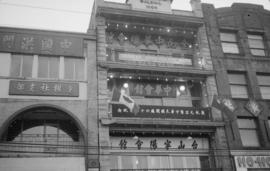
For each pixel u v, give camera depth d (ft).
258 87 83.71
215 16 90.48
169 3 87.51
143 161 69.51
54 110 66.18
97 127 65.98
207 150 74.28
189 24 84.74
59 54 71.67
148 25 81.97
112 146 68.64
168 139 73.31
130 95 75.77
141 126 69.15
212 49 84.64
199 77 80.07
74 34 74.54
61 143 65.62
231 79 83.97
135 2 83.87
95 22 78.74
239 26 91.40
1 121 61.98
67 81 69.26
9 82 65.77
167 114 72.84
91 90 69.41
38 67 69.87
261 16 95.71
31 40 71.41
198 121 73.61
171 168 70.38
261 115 79.66
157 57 81.15
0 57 68.18
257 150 73.20
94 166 62.28
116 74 74.13
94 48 74.59
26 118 66.23
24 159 60.54
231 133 74.49
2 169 58.85
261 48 92.07
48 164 61.26
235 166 70.28
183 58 84.28
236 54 86.43
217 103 73.26
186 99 79.82
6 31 70.85
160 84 79.00
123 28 81.66
